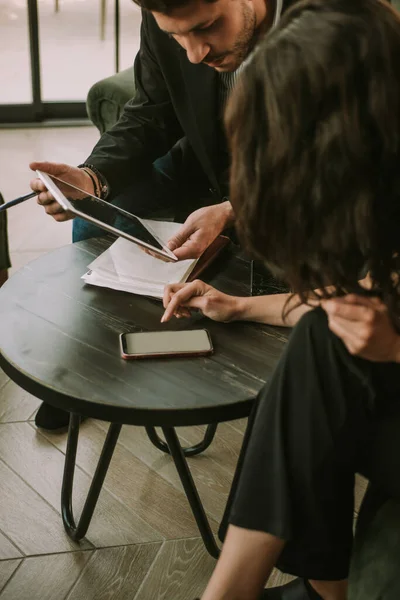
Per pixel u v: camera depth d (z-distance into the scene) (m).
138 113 2.06
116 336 1.34
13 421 2.05
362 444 0.97
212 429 1.86
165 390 1.20
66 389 1.19
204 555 1.65
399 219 0.81
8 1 5.46
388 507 1.05
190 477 1.50
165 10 1.40
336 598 1.16
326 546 0.97
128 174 2.00
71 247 1.68
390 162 0.77
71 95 4.69
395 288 0.85
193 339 1.33
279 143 0.79
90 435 2.01
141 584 1.58
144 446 1.97
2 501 1.78
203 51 1.52
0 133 4.40
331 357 0.91
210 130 1.97
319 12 0.79
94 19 5.14
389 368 0.91
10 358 1.27
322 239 0.82
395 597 0.97
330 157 0.77
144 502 1.79
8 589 1.55
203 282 1.40
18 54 5.05
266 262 0.92
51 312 1.41
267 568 0.96
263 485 0.94
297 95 0.77
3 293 1.48
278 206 0.83
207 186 2.18
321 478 0.92
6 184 3.68
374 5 0.78
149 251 1.45
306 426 0.91
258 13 1.68
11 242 3.13
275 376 0.94
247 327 1.38
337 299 0.88
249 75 0.82
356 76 0.76
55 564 1.61
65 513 1.68
